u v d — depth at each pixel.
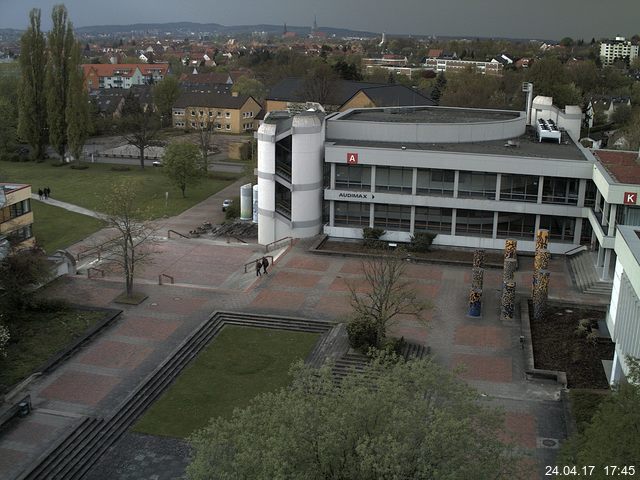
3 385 44.22
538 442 39.03
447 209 72.75
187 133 166.50
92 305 57.56
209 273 66.44
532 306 57.94
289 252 71.44
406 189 73.31
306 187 73.88
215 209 92.88
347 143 77.69
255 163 111.00
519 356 49.28
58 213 90.50
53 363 47.22
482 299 59.59
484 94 156.88
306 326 53.97
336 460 26.14
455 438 26.02
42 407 42.56
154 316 55.72
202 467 27.39
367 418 26.83
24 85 125.00
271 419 27.67
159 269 67.31
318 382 30.39
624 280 42.25
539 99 94.88
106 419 41.34
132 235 65.44
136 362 48.31
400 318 55.19
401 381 30.14
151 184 107.62
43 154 129.00
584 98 190.38
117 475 37.03
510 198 71.00
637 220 58.31
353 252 71.00
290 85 167.38
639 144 101.69
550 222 70.69
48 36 123.62
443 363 48.09
